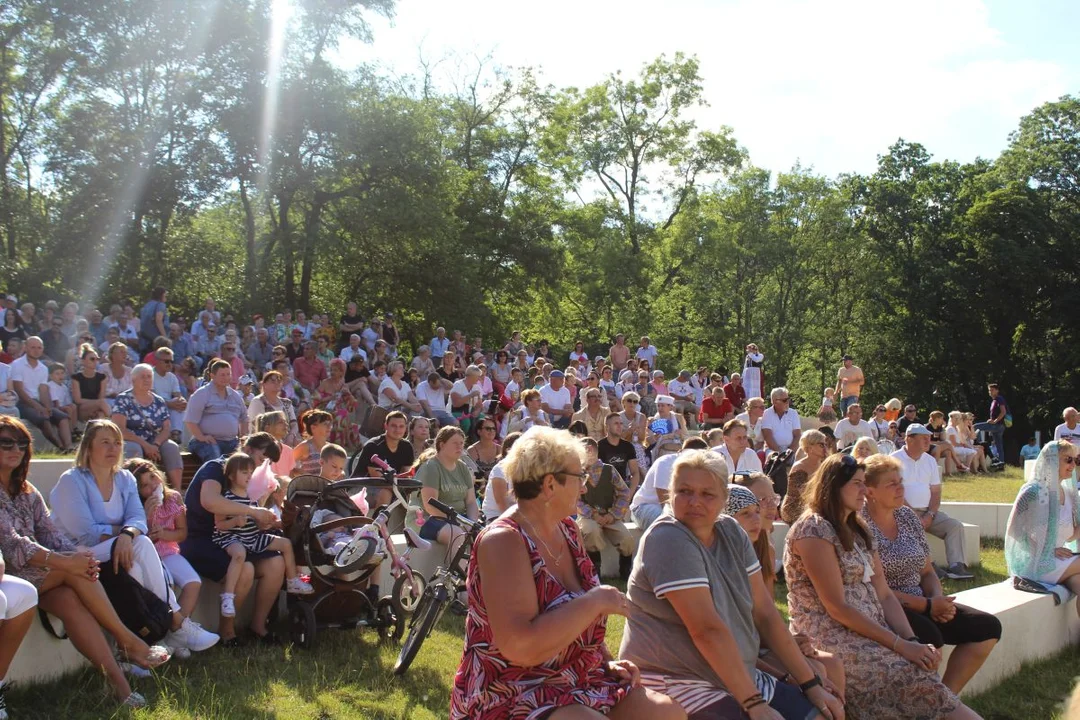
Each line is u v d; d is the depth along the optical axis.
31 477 9.80
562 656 3.64
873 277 45.56
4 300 15.38
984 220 43.94
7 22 25.97
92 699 5.12
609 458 10.83
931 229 47.19
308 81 28.16
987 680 6.76
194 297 29.47
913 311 44.91
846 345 45.91
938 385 45.75
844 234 45.47
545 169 41.72
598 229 42.69
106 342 16.75
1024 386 44.53
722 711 4.15
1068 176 45.41
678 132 45.03
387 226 30.28
